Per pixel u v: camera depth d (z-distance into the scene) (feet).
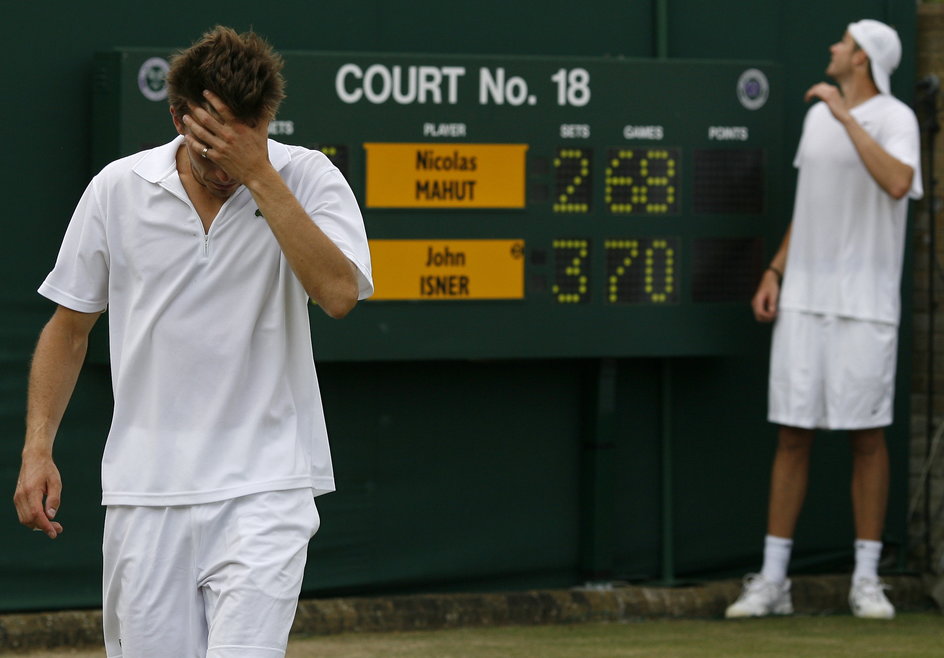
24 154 64.85
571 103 69.46
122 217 34.04
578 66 69.46
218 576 33.71
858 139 66.74
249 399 34.12
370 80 66.64
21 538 65.72
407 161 67.26
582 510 74.28
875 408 70.13
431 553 72.28
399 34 70.54
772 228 72.59
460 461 72.59
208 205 33.83
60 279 34.94
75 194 65.67
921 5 79.00
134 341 34.06
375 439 71.15
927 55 78.54
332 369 70.33
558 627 70.33
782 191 76.54
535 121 68.95
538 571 74.02
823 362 70.03
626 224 70.44
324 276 32.86
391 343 67.41
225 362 33.78
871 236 69.51
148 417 34.17
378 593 71.56
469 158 68.13
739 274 72.33
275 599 33.09
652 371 75.31
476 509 72.95
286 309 34.53
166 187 33.58
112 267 34.45
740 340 72.49
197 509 33.73
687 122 71.15
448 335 68.23
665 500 75.25
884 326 69.92
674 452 75.82
